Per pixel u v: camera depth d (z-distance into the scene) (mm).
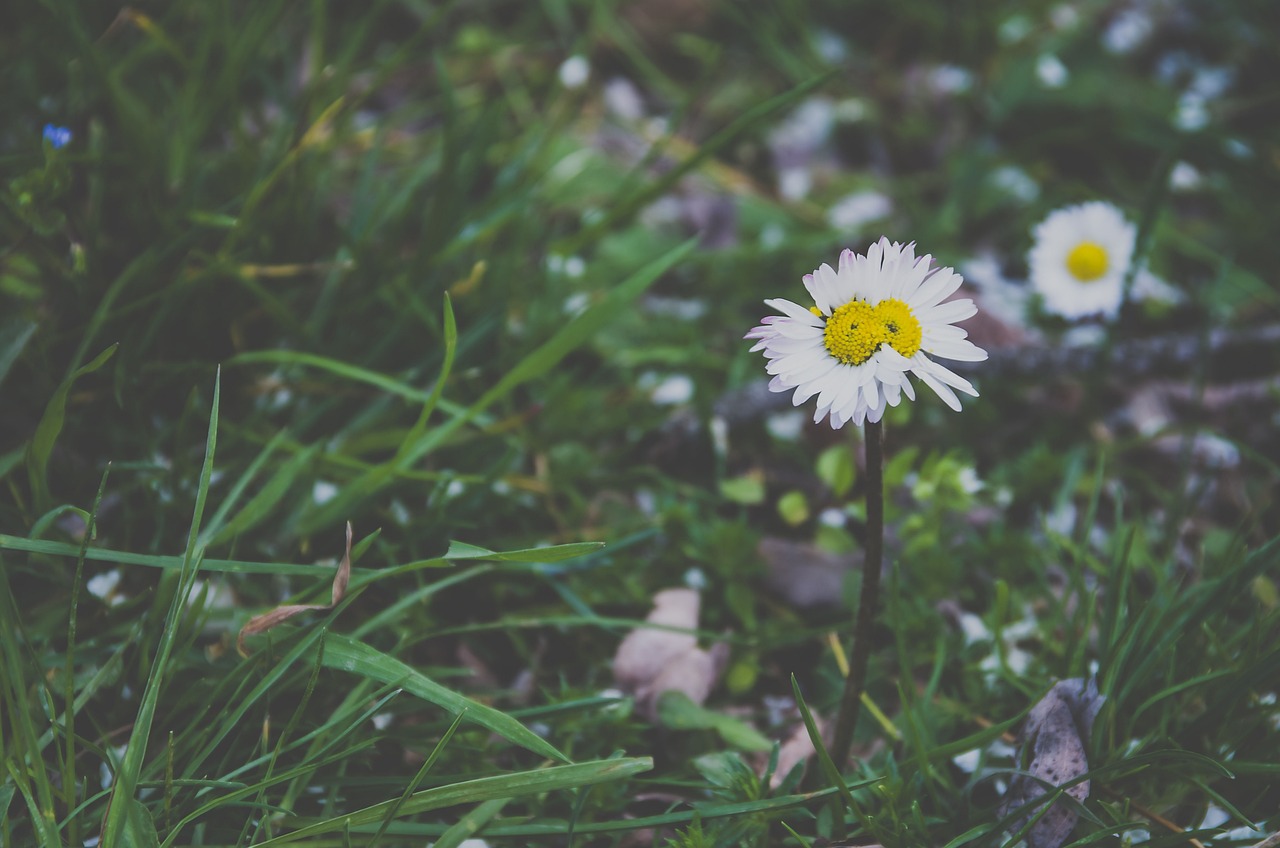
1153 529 394
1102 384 423
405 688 305
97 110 412
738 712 351
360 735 321
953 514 393
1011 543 377
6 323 335
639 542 372
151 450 357
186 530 352
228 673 322
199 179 408
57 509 316
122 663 317
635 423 412
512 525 383
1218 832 306
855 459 400
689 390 431
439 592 360
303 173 404
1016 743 322
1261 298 473
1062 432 421
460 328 405
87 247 372
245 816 306
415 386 392
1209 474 396
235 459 366
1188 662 332
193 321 378
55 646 332
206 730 305
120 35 458
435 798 294
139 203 387
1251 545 386
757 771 335
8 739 308
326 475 365
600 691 350
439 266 411
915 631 354
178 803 302
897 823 303
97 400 362
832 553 378
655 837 316
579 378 440
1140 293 471
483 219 427
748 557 372
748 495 384
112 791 289
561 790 321
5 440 361
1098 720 317
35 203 349
